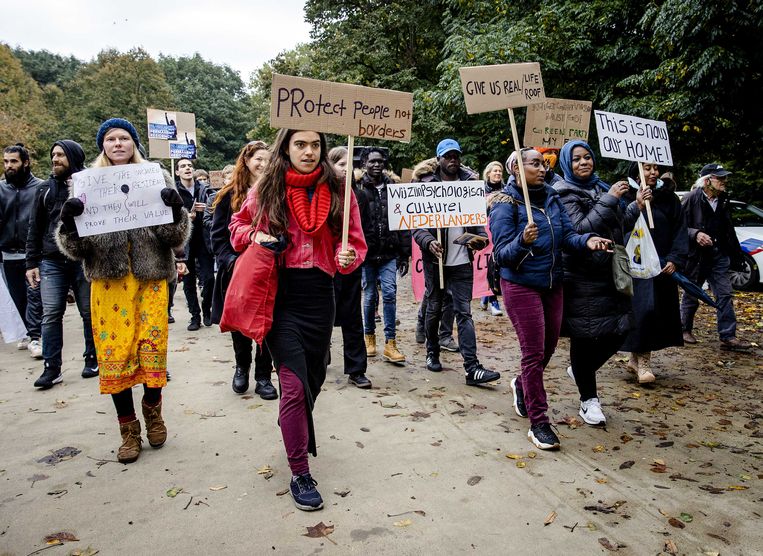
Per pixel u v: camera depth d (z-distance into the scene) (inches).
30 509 103.6
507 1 510.3
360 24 783.7
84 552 90.4
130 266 120.7
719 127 426.9
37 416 151.9
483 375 172.9
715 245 224.4
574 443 132.7
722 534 95.3
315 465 120.8
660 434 138.4
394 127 120.8
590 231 132.1
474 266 215.6
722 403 161.6
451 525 97.7
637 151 163.0
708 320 276.4
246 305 101.4
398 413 151.6
